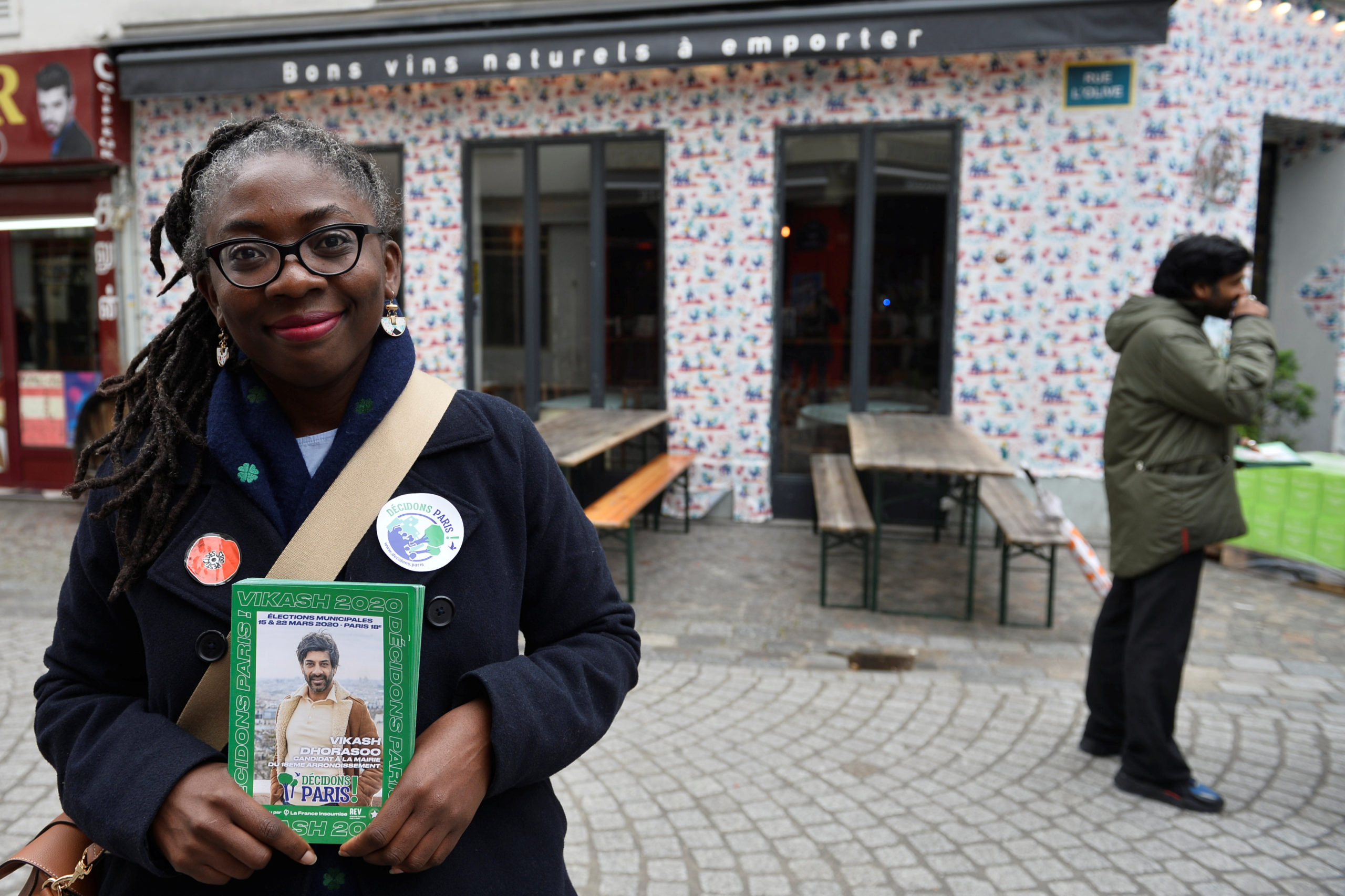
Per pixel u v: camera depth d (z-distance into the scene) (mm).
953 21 6500
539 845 1133
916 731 3760
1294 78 7238
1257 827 3055
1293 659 4621
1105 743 3541
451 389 1179
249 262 997
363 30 7449
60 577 5895
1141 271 6762
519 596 1145
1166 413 3156
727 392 7488
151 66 7645
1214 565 6375
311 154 1039
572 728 1069
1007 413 7070
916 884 2721
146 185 8102
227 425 1060
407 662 951
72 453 8445
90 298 8305
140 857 933
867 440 5773
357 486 1054
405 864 942
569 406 7828
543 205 7660
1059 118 6777
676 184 7391
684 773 3393
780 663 4492
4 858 2764
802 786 3303
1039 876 2766
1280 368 7984
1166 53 6605
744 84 7199
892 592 5676
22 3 7934
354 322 1053
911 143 7031
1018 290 6969
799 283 7355
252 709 948
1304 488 5938
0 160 7965
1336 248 8227
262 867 930
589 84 7426
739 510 7543
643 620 5145
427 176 7785
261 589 946
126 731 1007
